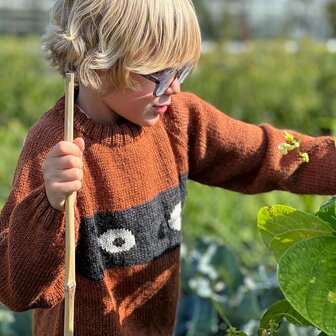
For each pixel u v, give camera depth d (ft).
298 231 4.53
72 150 4.46
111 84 5.04
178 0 5.08
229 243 11.96
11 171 14.66
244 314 8.02
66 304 4.53
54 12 5.24
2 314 8.16
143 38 4.91
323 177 5.82
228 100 22.33
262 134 6.04
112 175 5.28
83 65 4.98
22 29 45.16
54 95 25.00
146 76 5.00
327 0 42.52
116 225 5.34
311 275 4.22
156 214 5.54
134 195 5.37
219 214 12.92
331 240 4.37
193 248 9.84
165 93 5.13
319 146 5.90
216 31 42.78
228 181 6.13
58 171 4.46
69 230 4.51
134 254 5.48
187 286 8.82
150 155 5.52
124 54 4.92
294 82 22.30
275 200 13.29
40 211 4.65
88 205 5.19
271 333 4.75
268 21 46.39
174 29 4.99
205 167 6.03
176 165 5.72
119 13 4.91
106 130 5.31
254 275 9.29
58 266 4.80
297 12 44.14
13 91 24.54
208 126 5.88
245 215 13.07
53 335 5.69
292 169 5.87
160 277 5.74
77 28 5.02
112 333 5.53
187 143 5.84
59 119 5.28
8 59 25.13
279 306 4.82
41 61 26.12
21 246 4.76
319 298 4.16
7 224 5.06
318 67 22.97
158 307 5.85
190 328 7.94
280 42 24.23
